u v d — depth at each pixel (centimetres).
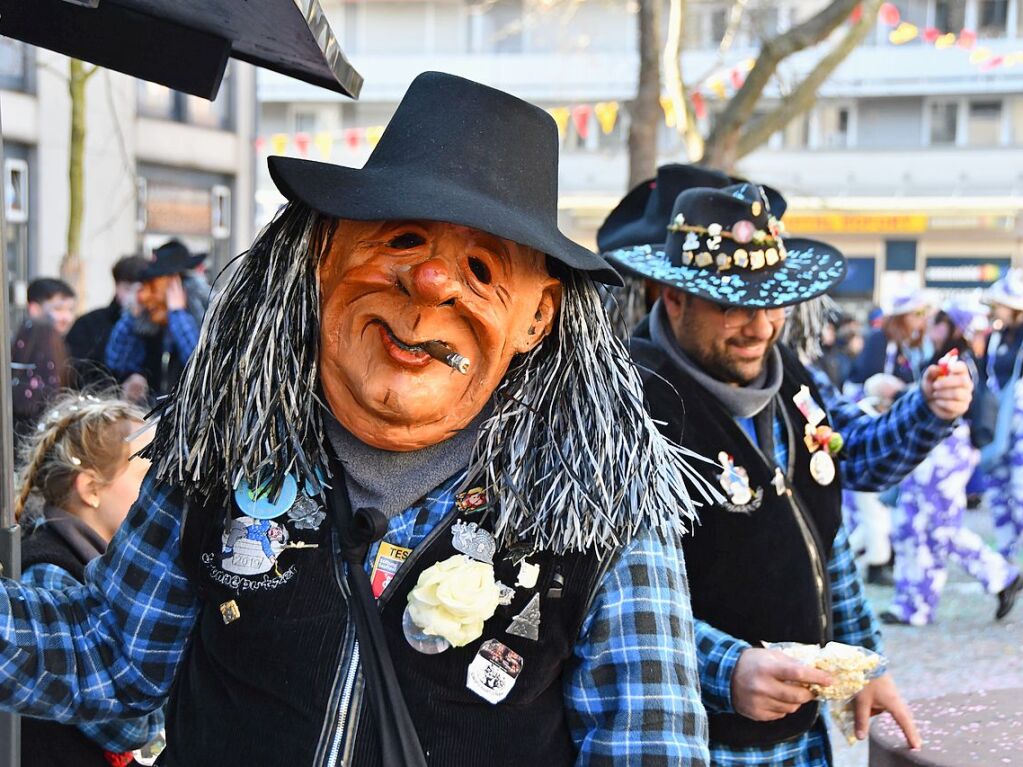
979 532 871
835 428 303
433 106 169
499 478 164
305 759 157
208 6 180
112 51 198
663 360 252
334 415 168
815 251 280
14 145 1025
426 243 165
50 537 230
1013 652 567
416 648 159
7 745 195
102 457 239
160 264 589
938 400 276
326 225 170
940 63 2089
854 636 268
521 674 161
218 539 168
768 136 808
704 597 241
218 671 166
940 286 2200
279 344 168
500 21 2102
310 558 164
